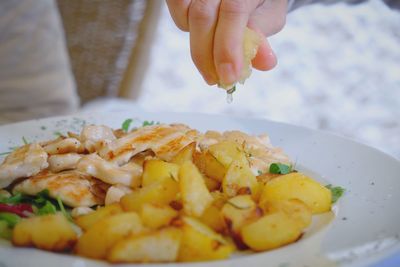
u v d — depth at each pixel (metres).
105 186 0.41
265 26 0.46
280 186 0.38
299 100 1.11
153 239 0.29
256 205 0.34
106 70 1.02
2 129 0.55
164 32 1.16
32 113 0.89
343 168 0.47
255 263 0.30
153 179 0.38
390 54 1.06
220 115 0.60
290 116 1.08
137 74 1.04
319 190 0.38
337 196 0.42
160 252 0.29
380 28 1.06
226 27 0.37
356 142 0.50
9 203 0.39
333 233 0.34
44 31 0.88
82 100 1.04
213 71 0.39
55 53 0.90
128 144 0.43
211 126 0.58
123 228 0.30
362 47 1.07
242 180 0.38
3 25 0.85
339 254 0.31
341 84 1.09
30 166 0.41
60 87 0.92
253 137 0.50
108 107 0.89
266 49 0.41
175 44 1.17
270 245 0.32
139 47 1.02
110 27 0.98
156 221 0.31
